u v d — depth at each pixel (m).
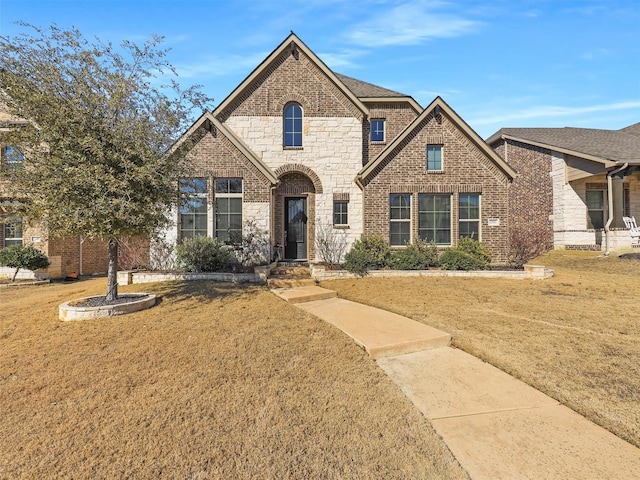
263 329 6.12
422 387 4.10
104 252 19.09
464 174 13.07
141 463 2.87
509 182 13.15
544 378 4.25
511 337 5.68
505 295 8.73
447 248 12.79
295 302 8.23
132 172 6.85
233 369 4.61
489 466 2.75
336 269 11.66
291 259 14.30
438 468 2.75
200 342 5.57
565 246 16.48
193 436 3.21
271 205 12.71
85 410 3.69
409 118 15.91
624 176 14.16
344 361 4.81
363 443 3.08
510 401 3.76
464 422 3.37
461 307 7.62
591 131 20.53
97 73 7.01
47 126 6.56
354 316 6.93
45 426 3.41
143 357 5.04
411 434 3.20
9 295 11.29
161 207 7.84
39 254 14.88
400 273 11.34
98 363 4.86
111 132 6.99
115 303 7.48
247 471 2.77
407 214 13.17
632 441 3.05
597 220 16.69
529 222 18.41
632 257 13.25
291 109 14.12
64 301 8.77
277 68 13.97
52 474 2.75
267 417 3.49
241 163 12.36
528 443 3.03
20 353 5.25
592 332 5.87
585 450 2.93
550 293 8.90
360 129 14.05
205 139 12.30
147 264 12.71
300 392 3.99
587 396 3.82
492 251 13.02
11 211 7.22
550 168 17.30
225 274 10.72
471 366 4.70
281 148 13.88
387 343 5.21
